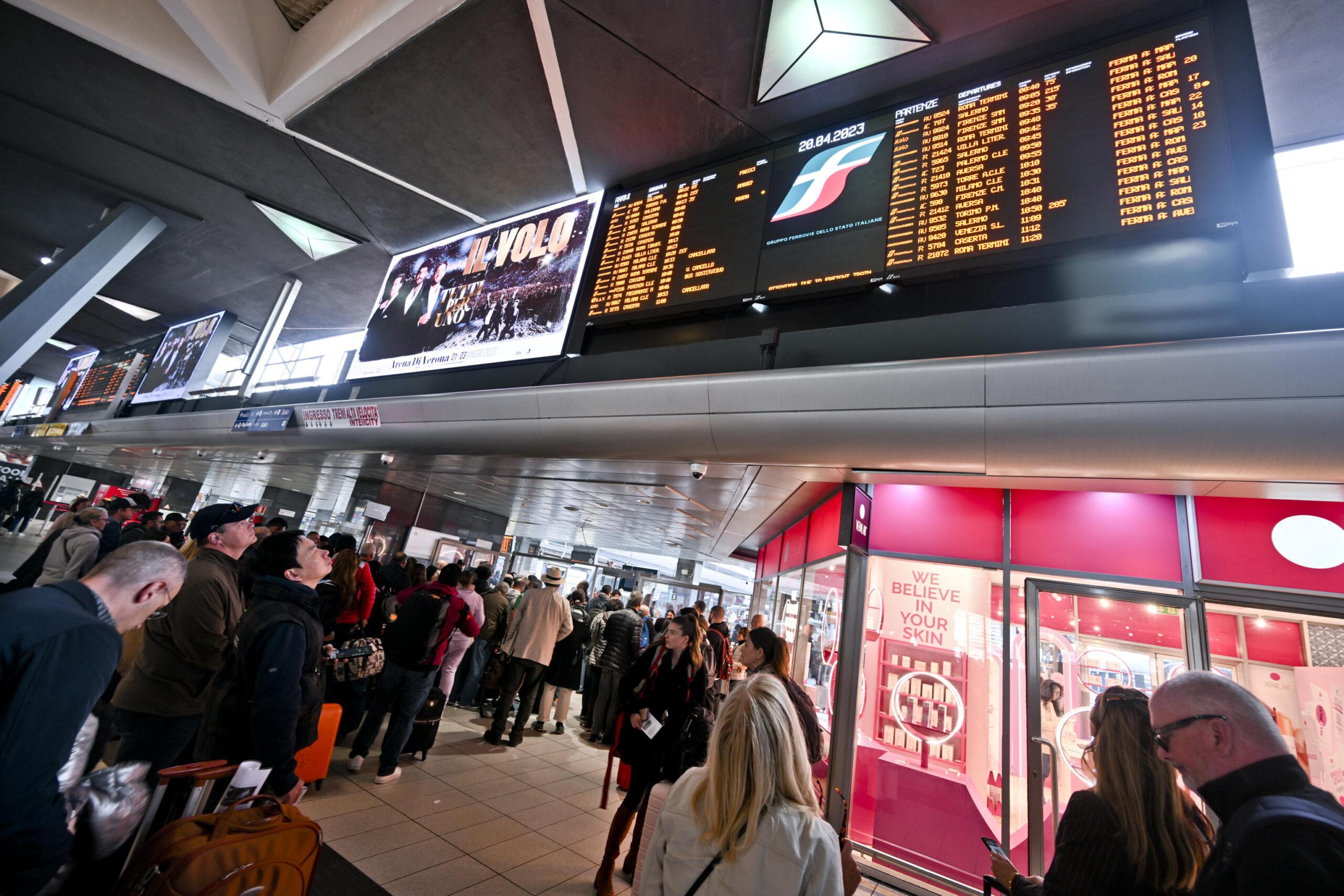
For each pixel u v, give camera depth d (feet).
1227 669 14.56
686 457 16.98
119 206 35.76
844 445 13.92
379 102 22.44
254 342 52.29
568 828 12.64
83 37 22.08
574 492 27.71
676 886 4.33
